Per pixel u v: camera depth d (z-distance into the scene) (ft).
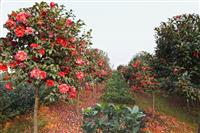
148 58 62.75
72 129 40.47
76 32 29.81
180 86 55.62
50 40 27.66
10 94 39.75
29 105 41.98
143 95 86.43
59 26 27.78
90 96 69.46
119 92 72.79
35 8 28.55
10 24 27.27
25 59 26.43
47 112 43.80
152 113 64.59
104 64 84.48
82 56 33.88
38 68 26.68
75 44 30.66
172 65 57.67
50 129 38.50
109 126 18.99
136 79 70.69
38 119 39.91
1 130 36.65
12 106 39.81
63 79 27.86
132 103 72.23
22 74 26.89
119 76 80.84
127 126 18.71
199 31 56.70
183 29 57.00
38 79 26.68
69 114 46.75
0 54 27.94
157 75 61.46
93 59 52.95
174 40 56.54
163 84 59.21
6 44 28.30
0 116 37.65
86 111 19.63
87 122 19.51
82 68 31.40
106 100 69.05
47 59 27.32
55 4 28.66
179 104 79.46
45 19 27.86
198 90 54.80
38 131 37.11
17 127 37.47
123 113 19.07
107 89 75.20
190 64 56.90
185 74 54.54
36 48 26.40
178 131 58.44
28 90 41.96
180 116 69.41
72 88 28.32
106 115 19.30
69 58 28.96
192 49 54.85
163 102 80.12
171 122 61.77
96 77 62.39
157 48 61.26
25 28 27.78
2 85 39.42
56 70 26.71
